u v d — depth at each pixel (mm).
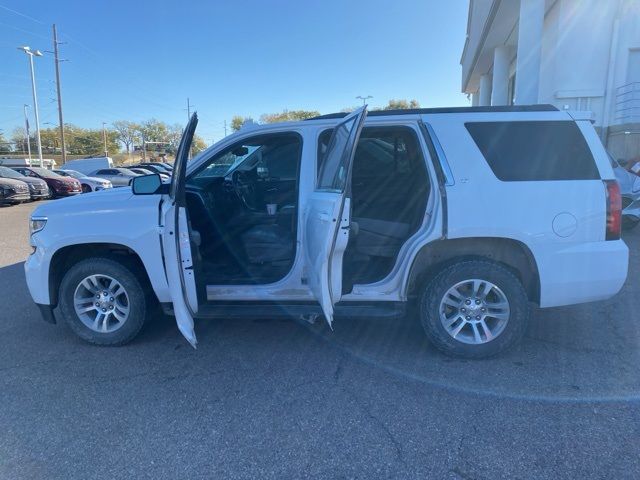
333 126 3961
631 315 4723
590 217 3568
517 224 3549
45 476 2539
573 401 3174
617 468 2518
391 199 4688
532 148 3633
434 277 3725
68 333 4477
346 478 2494
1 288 6031
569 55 13242
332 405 3176
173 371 3691
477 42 18500
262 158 5328
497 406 3131
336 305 3900
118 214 3879
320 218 3322
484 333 3754
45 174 21891
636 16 12578
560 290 3625
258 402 3229
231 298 3953
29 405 3232
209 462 2631
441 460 2611
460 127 3693
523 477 2469
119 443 2809
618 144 12773
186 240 3545
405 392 3330
